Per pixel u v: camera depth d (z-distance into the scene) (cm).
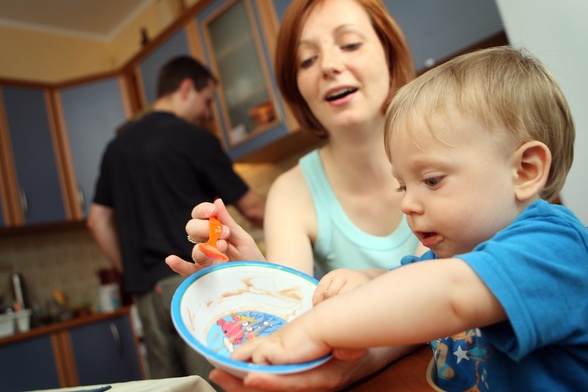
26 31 348
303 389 40
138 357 279
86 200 307
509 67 52
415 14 191
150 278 157
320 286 55
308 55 95
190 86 199
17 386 234
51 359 248
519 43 106
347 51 91
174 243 156
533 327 36
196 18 265
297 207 103
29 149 294
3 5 322
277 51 103
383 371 53
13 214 280
